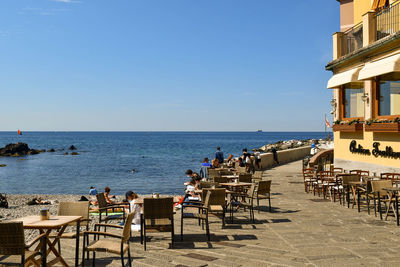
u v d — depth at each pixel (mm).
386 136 13133
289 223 9305
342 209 11258
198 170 40312
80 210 6945
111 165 47781
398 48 12312
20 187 29312
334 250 6773
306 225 9031
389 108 13102
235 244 7375
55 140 168250
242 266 5926
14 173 40406
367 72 12930
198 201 9945
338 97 16906
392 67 11516
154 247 7258
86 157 64938
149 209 7203
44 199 21469
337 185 12984
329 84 16297
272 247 7086
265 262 6121
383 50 13133
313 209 11312
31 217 6082
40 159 63156
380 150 13492
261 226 9039
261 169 24766
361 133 14891
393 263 5973
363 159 14781
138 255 6703
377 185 9961
